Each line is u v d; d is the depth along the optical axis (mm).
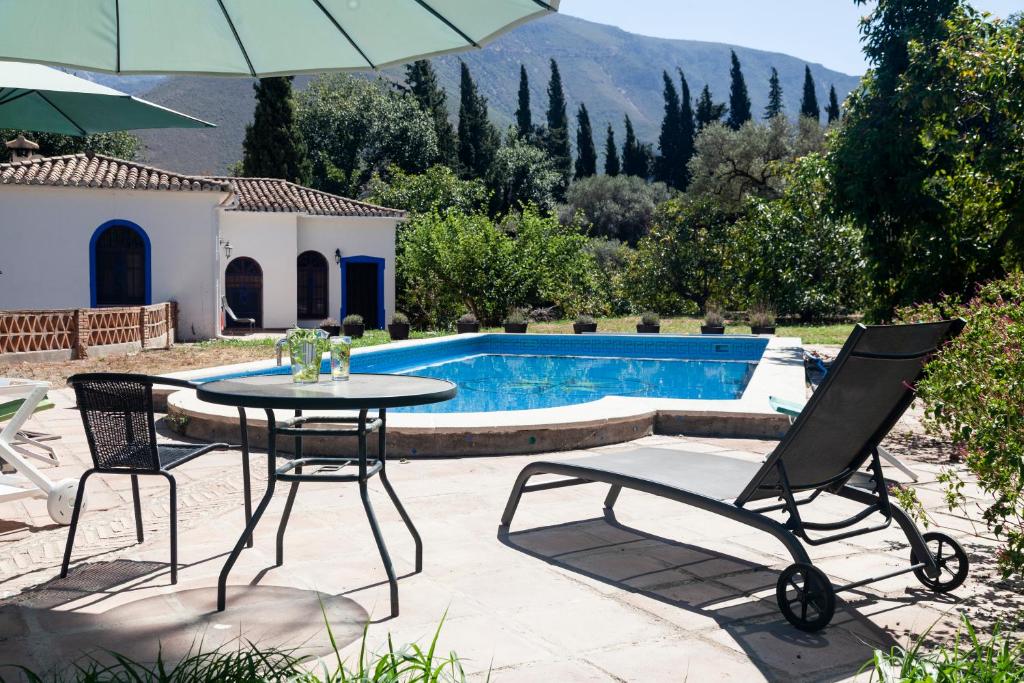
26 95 5426
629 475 4102
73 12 2832
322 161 44531
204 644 3070
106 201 20453
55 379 12312
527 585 3744
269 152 35625
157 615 3371
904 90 11969
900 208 13844
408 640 3105
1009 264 12094
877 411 3684
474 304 26172
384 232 26328
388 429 6840
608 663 2918
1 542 4441
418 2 2697
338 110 45375
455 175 43125
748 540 4492
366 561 4070
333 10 2816
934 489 5578
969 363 3596
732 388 14008
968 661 2516
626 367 17000
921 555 3660
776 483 3680
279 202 24641
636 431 7684
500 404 12141
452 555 4184
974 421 3551
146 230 20781
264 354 16328
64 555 3873
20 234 19922
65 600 3553
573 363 17703
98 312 16016
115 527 4715
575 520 4887
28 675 2572
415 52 3014
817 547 4352
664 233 33812
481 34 2822
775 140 37156
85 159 21891
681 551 4289
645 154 59188
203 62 3146
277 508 5094
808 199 25094
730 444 7410
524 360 18266
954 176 12898
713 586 3764
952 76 11219
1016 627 3268
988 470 3424
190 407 7762
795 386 9695
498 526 4738
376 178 41719
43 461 6078
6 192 19734
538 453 7043
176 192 20797
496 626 3258
